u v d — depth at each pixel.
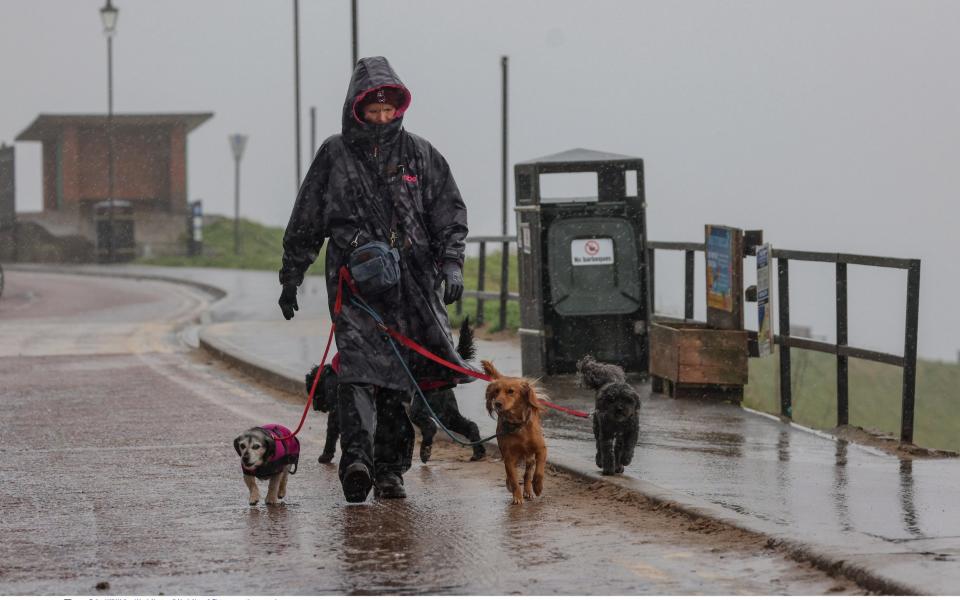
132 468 12.26
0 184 87.06
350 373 10.16
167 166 90.75
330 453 12.45
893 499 9.66
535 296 17.58
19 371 21.83
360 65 10.41
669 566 7.91
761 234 15.63
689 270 18.22
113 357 24.39
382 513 9.84
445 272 10.41
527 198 18.36
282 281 10.69
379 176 10.30
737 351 15.42
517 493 10.05
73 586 7.77
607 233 17.59
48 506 10.38
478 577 7.73
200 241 84.94
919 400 40.59
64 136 88.12
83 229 87.25
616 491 10.27
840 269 13.91
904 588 6.96
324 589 7.55
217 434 14.59
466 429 12.30
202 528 9.43
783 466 11.23
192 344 27.17
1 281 46.88
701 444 12.47
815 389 31.47
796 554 7.98
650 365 16.52
